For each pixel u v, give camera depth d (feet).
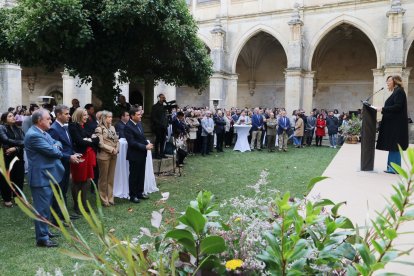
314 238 6.25
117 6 27.61
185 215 5.60
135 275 5.06
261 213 8.21
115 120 34.91
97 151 25.48
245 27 92.99
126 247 5.88
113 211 23.71
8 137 25.90
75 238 5.08
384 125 24.38
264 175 10.29
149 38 30.91
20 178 26.12
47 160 17.35
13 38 27.89
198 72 38.86
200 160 47.91
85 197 23.53
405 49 75.87
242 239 6.72
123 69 36.09
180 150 38.93
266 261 5.67
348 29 90.63
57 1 26.30
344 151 39.50
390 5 76.84
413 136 70.69
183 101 117.29
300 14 86.69
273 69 108.17
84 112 23.76
